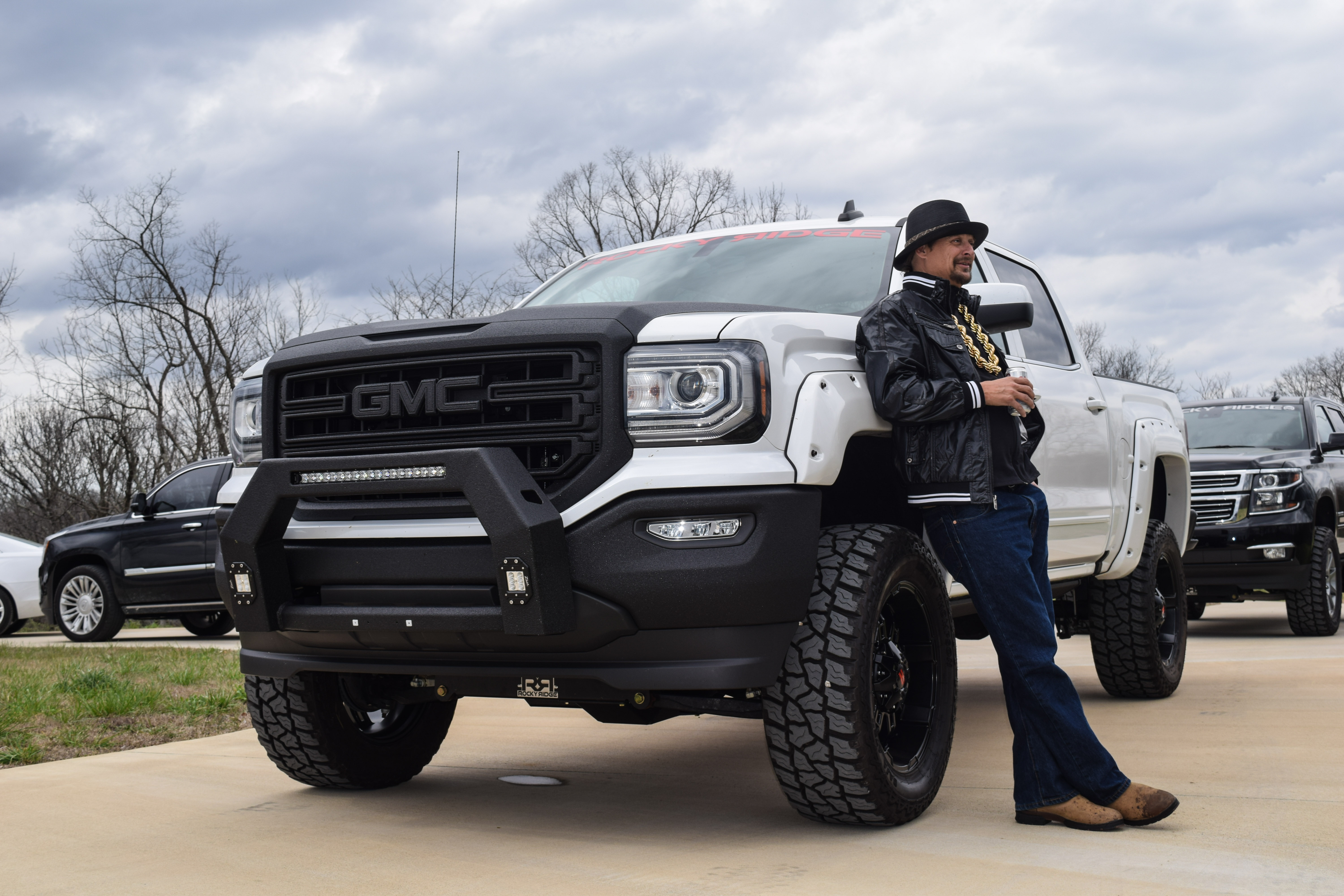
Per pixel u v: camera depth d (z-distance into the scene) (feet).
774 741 9.86
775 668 9.38
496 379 9.66
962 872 8.80
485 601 9.41
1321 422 36.32
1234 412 36.42
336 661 10.68
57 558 39.73
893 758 10.64
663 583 9.00
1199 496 31.27
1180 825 10.18
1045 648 10.13
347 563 10.03
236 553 10.37
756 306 10.19
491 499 9.07
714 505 9.05
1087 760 10.12
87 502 93.20
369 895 8.57
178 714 18.15
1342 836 9.73
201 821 11.03
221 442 94.84
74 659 27.02
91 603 39.50
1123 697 18.29
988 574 9.96
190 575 38.09
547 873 9.05
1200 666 22.44
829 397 9.69
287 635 10.67
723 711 10.21
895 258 10.67
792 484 9.33
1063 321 17.95
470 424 9.68
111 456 93.91
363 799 12.09
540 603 8.94
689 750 14.75
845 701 9.60
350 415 10.13
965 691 20.01
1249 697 17.95
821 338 10.21
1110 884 8.44
